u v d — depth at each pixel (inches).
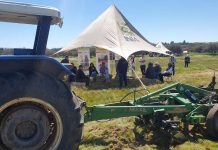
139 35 832.3
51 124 179.2
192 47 5093.5
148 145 277.9
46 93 169.5
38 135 172.6
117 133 300.7
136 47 764.0
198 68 1507.1
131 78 887.1
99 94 612.7
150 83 796.6
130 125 323.3
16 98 165.0
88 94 613.0
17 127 169.9
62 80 180.5
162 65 1856.5
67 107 174.4
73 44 800.3
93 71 831.7
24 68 173.0
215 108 300.5
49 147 174.4
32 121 172.1
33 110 172.2
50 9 181.9
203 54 4286.4
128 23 831.1
